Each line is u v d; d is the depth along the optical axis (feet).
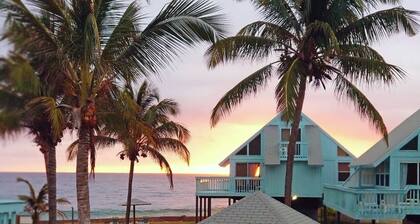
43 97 48.37
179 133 100.94
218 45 66.13
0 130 57.11
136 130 51.93
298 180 119.65
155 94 98.89
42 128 59.57
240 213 31.17
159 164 101.50
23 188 516.73
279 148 116.88
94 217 233.14
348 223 112.78
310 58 68.54
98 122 52.65
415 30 67.36
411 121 101.86
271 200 33.01
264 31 70.54
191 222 169.27
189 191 506.07
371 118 69.92
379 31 68.74
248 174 123.13
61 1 46.47
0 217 87.35
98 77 46.80
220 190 117.08
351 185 112.16
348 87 71.05
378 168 96.89
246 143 123.65
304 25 70.13
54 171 62.39
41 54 47.78
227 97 71.67
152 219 196.75
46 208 105.09
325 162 130.00
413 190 85.25
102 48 47.60
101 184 581.94
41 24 45.52
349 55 68.69
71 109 48.08
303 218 33.91
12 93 54.65
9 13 44.45
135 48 48.60
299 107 70.13
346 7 67.56
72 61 47.70
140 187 548.72
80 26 46.39
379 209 76.74
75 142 83.30
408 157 87.61
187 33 47.98
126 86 50.24
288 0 70.59
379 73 67.15
